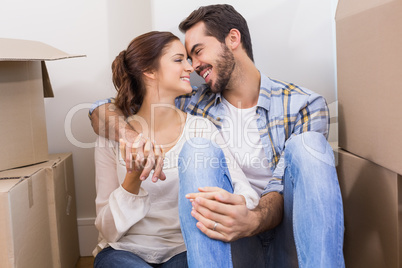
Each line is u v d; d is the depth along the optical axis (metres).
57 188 1.57
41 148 1.54
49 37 1.93
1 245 1.17
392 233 1.19
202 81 1.75
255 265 1.27
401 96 1.07
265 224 1.13
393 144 1.12
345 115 1.49
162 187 1.33
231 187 1.15
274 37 1.76
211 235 0.99
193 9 1.71
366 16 1.27
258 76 1.55
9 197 1.16
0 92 1.39
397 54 1.08
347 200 1.49
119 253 1.23
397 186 1.15
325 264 0.94
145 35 1.41
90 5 1.94
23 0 1.91
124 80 1.43
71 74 1.95
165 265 1.25
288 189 1.14
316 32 1.77
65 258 1.65
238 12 1.65
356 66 1.37
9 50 1.32
